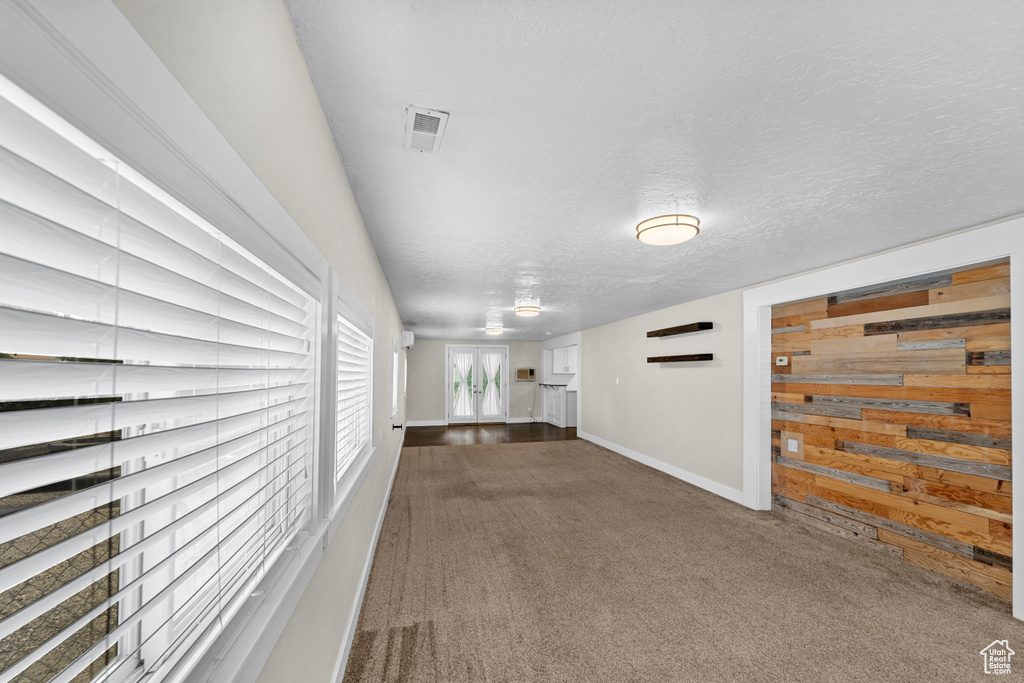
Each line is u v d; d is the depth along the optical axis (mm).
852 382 3252
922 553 2803
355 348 2125
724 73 1147
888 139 1476
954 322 2658
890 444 2998
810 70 1133
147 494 623
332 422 1416
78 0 360
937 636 2084
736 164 1655
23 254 358
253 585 844
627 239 2598
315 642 1289
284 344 1049
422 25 970
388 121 1360
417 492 4531
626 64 1109
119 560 445
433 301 4910
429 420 10039
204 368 640
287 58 951
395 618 2219
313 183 1188
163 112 471
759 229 2428
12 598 448
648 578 2648
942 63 1100
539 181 1796
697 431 4789
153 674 595
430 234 2496
